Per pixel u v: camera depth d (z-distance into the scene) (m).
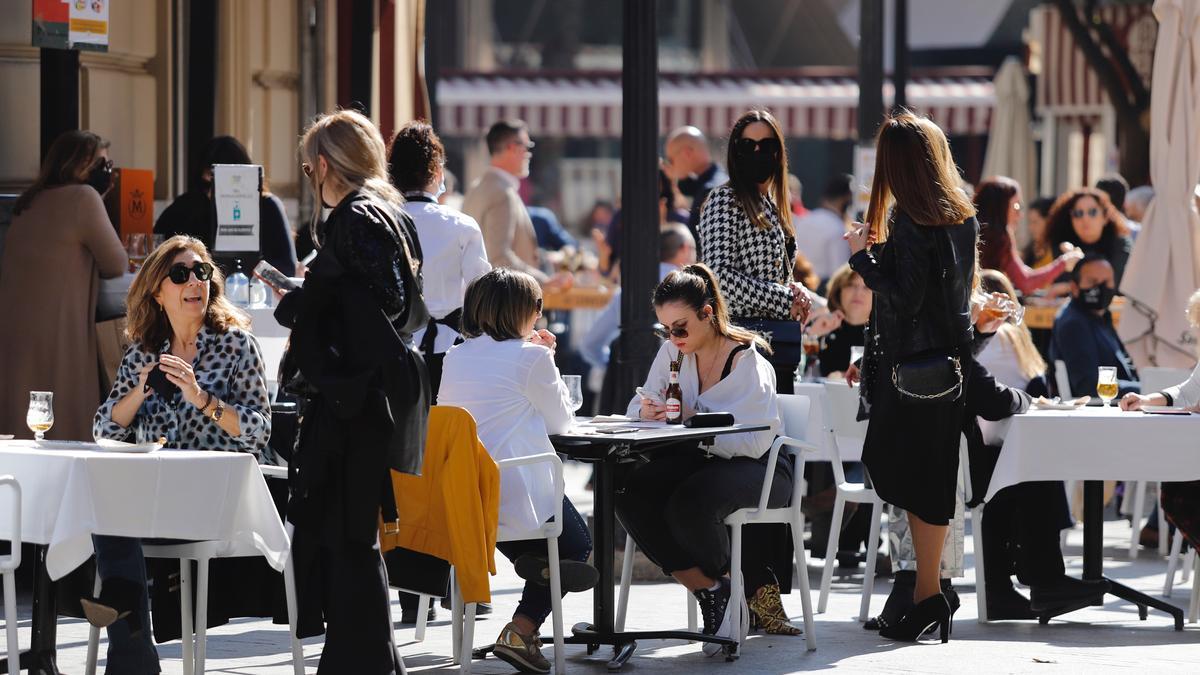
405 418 15.77
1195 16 30.12
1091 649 20.16
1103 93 65.00
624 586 20.39
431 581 17.78
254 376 18.38
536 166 94.25
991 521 22.20
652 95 25.78
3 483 16.17
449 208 22.34
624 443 18.55
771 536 21.27
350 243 15.60
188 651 17.58
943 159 20.02
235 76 34.66
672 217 41.03
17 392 24.23
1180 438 20.84
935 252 19.80
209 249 26.83
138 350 18.47
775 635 21.05
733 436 19.62
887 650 20.03
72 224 24.25
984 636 21.08
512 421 18.72
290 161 37.31
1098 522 22.19
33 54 29.77
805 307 22.50
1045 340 36.03
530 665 18.70
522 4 97.81
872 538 22.12
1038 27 66.44
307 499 15.90
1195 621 22.19
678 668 19.05
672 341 19.92
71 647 20.22
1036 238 42.56
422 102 40.34
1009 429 20.88
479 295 19.27
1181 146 30.33
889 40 82.62
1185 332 30.53
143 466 15.87
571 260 44.31
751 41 98.94
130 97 32.91
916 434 20.05
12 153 29.66
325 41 37.16
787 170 22.48
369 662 15.87
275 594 17.92
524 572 18.56
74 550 16.17
